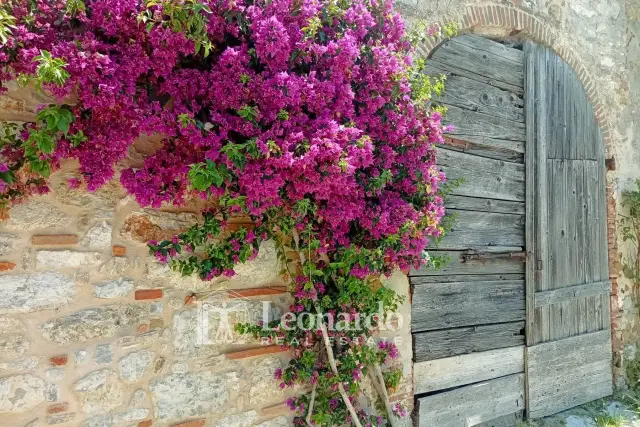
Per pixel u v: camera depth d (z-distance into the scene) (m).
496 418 3.74
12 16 1.72
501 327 3.75
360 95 2.33
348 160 1.97
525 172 3.91
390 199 2.45
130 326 2.28
